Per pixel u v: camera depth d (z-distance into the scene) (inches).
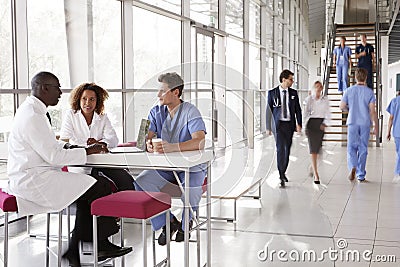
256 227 176.4
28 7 200.5
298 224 161.0
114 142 180.4
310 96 236.5
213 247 167.8
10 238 181.0
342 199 239.6
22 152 132.3
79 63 229.8
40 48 207.3
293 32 775.1
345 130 458.6
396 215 210.2
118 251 145.9
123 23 265.4
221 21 419.2
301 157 278.8
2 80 186.2
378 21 508.7
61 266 152.0
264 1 549.6
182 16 330.0
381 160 371.6
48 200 133.4
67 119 178.2
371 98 282.7
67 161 129.2
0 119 184.5
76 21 227.1
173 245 173.6
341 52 499.2
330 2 738.2
